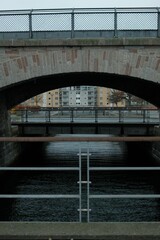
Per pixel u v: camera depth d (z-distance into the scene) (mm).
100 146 36000
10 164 22906
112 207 13625
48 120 29641
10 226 3971
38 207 13797
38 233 3775
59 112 38219
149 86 21766
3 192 16188
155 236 3723
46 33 14570
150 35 14383
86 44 14000
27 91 24031
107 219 12180
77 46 14117
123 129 25125
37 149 31328
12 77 14328
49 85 23609
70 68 14227
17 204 14312
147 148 28984
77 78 20859
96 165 22938
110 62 14164
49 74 14281
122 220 12078
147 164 23312
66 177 19719
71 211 13133
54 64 14250
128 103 81125
